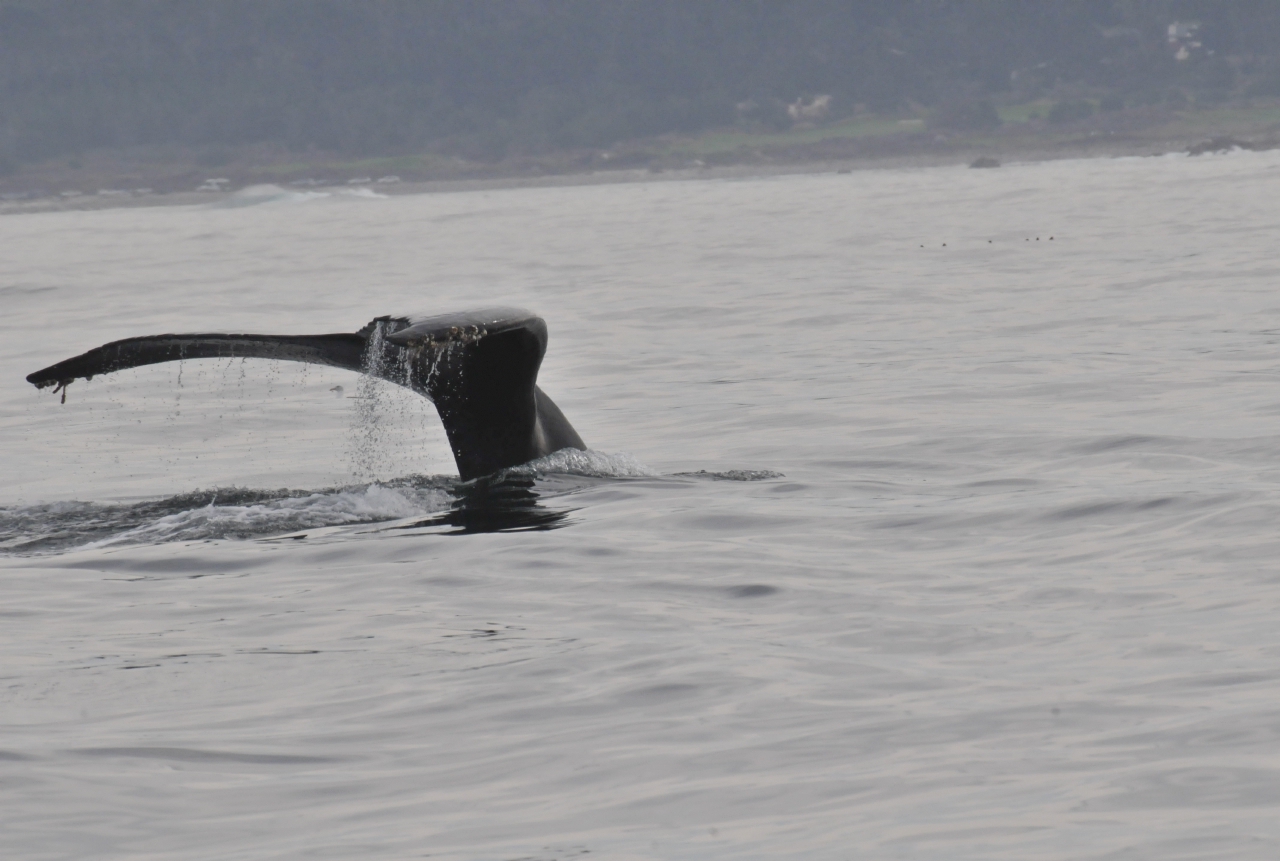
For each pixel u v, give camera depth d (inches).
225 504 1584.6
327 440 2207.2
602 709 917.2
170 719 927.0
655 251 6279.5
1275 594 1117.1
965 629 1070.4
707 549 1341.0
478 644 1068.5
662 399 2495.1
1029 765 795.4
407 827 753.6
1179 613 1083.9
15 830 761.6
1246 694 885.8
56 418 2493.8
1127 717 860.6
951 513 1478.8
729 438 2073.1
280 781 820.0
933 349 3004.4
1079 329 3208.7
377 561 1331.2
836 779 789.9
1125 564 1241.4
